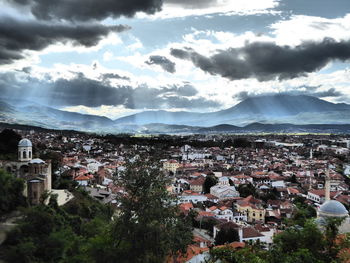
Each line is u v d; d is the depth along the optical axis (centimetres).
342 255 4062
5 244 6425
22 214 7500
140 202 4456
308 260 3953
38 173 9731
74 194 11531
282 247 4469
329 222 4447
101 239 4597
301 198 16762
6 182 8488
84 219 9531
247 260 4788
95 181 17250
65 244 6444
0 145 14275
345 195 16938
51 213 7812
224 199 16425
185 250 4859
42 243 6350
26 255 5922
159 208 4434
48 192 9581
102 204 11606
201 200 16138
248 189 17925
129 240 4350
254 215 13488
